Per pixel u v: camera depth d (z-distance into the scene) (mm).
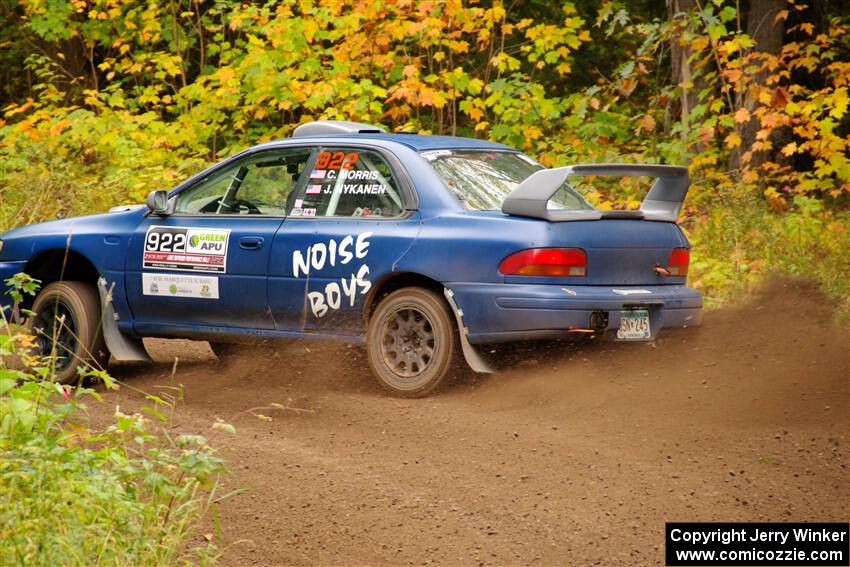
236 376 12906
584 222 11352
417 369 11664
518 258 11102
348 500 8445
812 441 9562
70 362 13133
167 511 7289
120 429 7340
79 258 13867
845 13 27781
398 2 22453
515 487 8633
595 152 22281
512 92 23016
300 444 9961
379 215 11984
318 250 12086
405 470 9125
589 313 11070
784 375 11211
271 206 12625
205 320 12781
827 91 21359
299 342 12477
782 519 7898
